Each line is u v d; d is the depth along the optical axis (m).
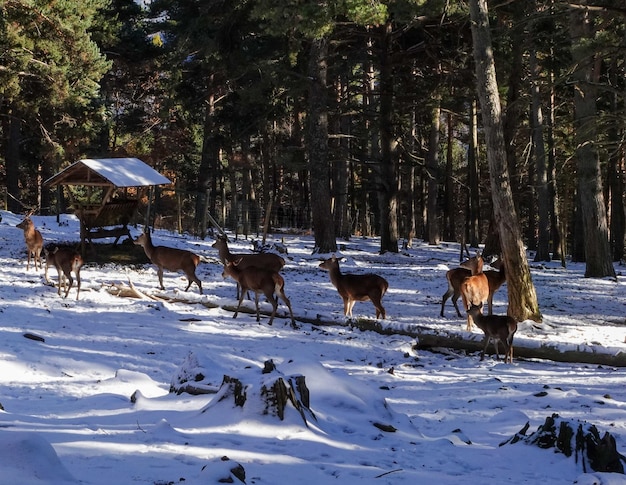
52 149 37.03
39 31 30.28
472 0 16.97
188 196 57.31
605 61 28.17
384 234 33.91
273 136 48.28
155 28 45.69
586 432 6.39
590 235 27.17
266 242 34.25
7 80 30.69
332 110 35.09
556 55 29.38
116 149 51.75
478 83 17.06
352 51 33.44
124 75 49.75
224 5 32.47
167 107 40.97
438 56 33.06
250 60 33.62
